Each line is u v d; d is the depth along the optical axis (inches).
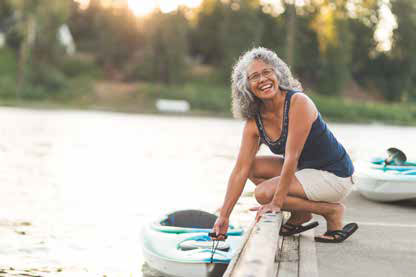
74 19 1811.0
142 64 1583.4
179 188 358.6
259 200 157.2
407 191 243.1
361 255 153.2
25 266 191.6
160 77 1576.0
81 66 1616.6
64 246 217.6
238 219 255.4
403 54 1820.9
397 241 171.0
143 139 713.0
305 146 153.3
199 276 173.2
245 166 157.1
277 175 162.7
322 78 1667.1
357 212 227.6
